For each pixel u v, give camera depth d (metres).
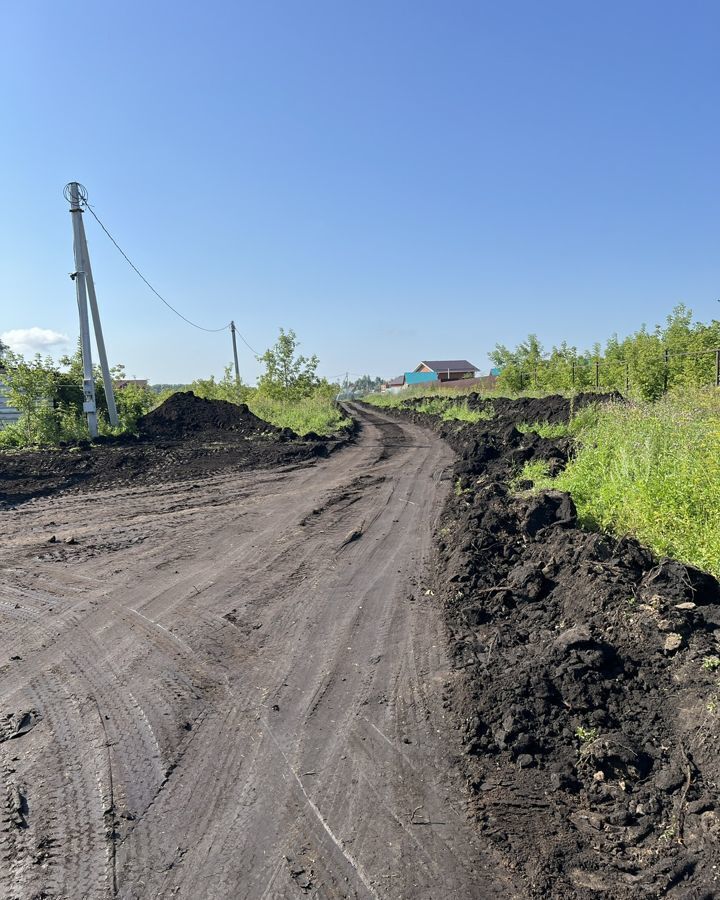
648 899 2.92
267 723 4.57
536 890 3.02
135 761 4.17
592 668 4.51
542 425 18.66
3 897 3.08
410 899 3.01
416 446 21.05
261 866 3.25
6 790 3.90
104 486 14.32
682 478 7.84
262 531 10.11
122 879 3.19
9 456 17.12
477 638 5.76
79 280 20.50
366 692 4.96
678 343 23.67
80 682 5.26
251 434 22.98
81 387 22.89
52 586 7.70
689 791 3.45
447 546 8.40
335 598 7.04
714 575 5.80
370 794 3.77
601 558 6.33
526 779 3.82
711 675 4.19
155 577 7.96
